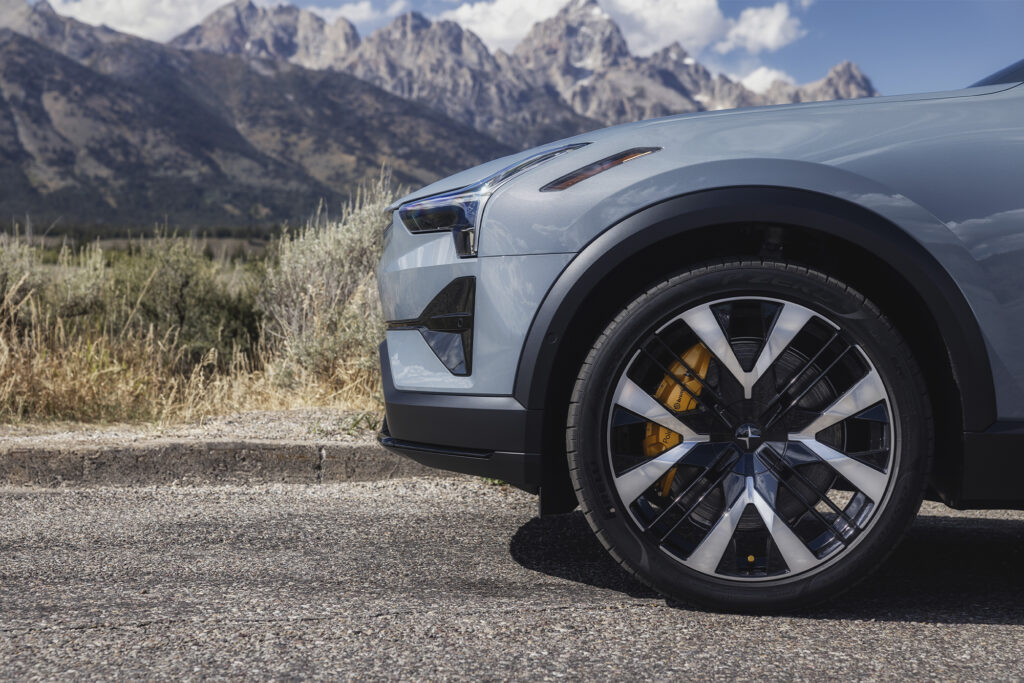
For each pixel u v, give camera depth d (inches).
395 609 76.7
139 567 89.1
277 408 182.4
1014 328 73.0
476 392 79.7
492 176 81.4
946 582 87.2
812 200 73.9
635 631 71.7
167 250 248.4
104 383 187.2
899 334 74.2
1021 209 73.3
